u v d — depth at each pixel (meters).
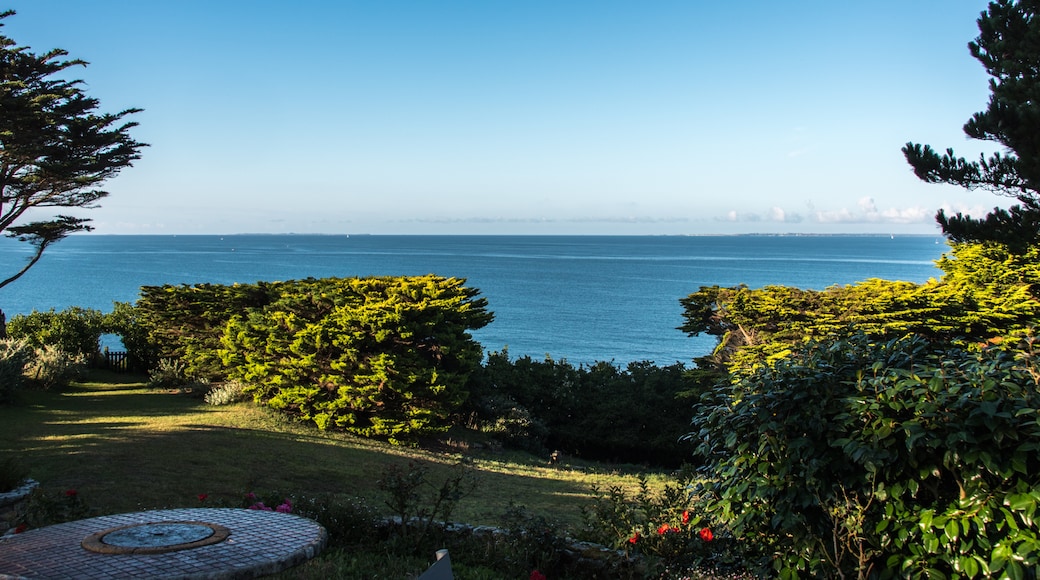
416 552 7.86
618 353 53.44
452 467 15.77
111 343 51.97
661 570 6.71
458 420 21.86
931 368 4.97
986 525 4.39
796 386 5.27
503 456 19.41
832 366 5.45
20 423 15.41
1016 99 10.46
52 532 4.93
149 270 137.88
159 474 11.52
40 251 27.39
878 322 17.81
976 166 10.74
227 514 5.52
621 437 22.72
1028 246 10.93
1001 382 4.43
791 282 117.38
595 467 20.61
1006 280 19.62
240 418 18.27
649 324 71.56
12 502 7.70
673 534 7.13
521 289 113.31
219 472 12.16
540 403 24.38
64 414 17.20
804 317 19.44
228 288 23.11
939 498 4.66
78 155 25.28
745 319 20.53
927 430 4.50
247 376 20.19
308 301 19.89
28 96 23.47
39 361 21.97
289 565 4.38
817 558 5.24
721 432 6.04
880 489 4.76
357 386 18.20
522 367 24.92
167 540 4.72
